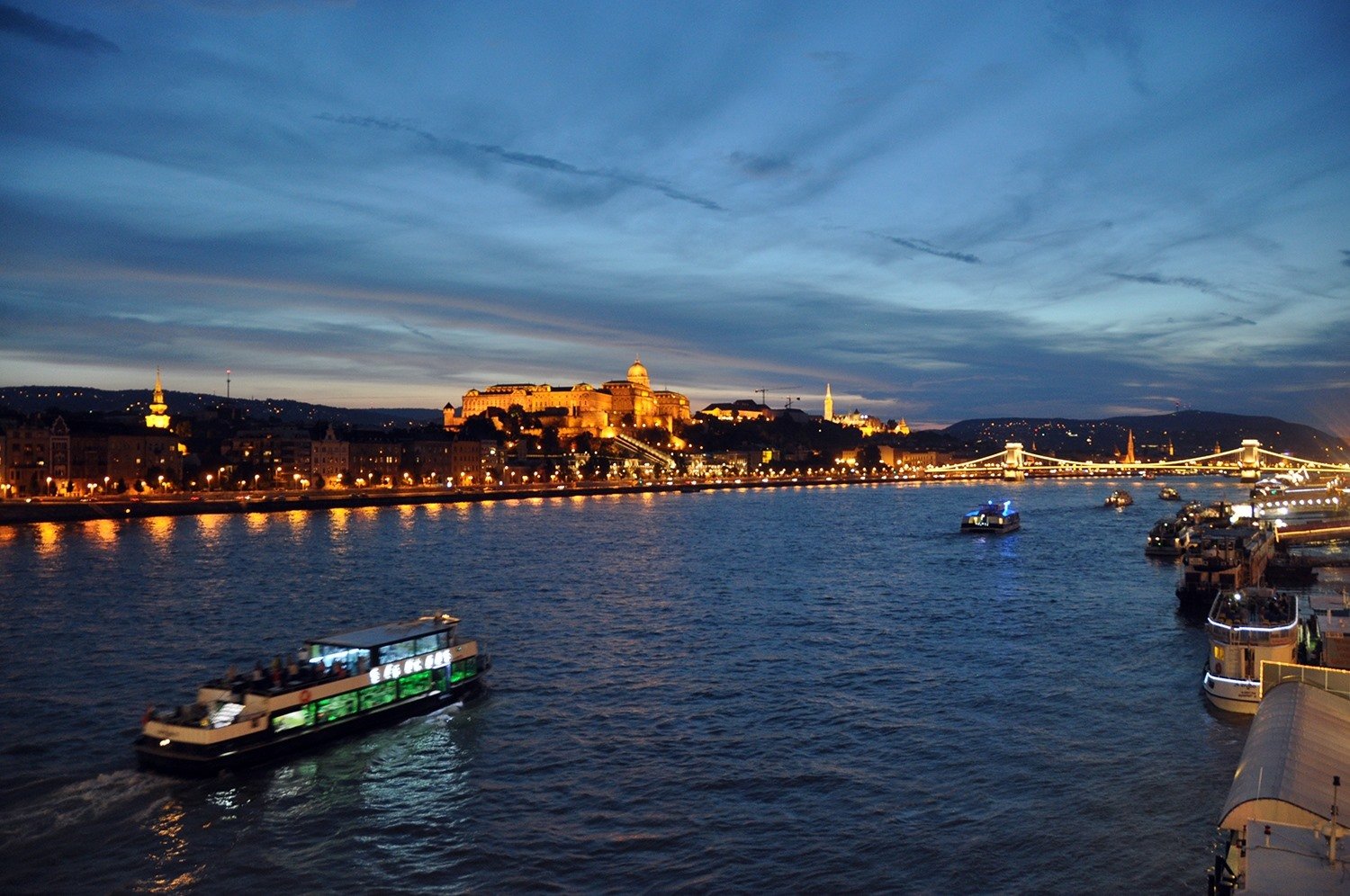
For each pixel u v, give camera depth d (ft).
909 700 272.31
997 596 458.91
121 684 283.38
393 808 197.06
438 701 256.52
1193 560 415.44
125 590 459.73
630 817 193.98
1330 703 200.44
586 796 203.92
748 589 482.69
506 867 173.78
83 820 189.47
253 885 167.22
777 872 171.94
